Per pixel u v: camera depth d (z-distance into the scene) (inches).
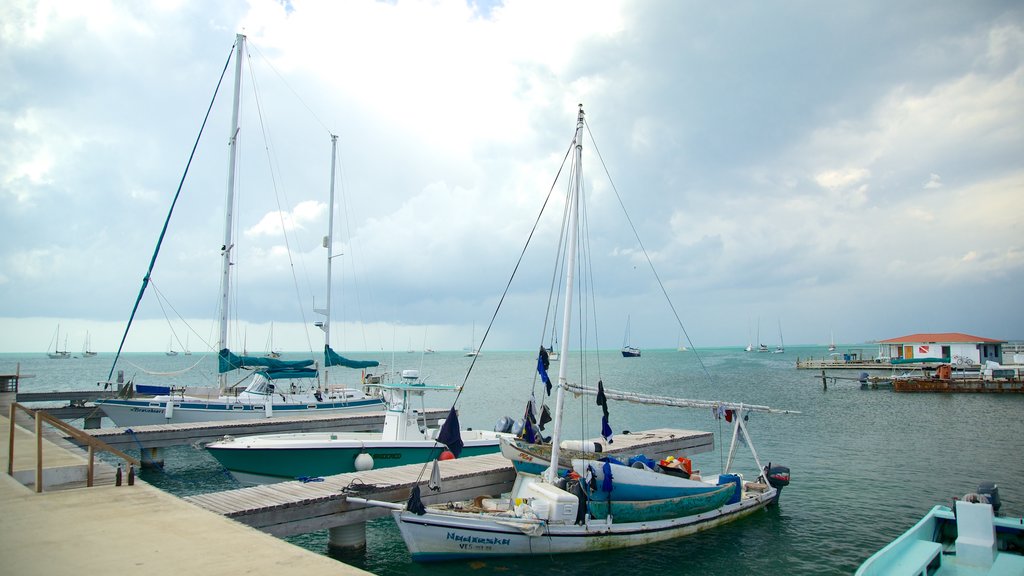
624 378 3472.0
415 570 523.8
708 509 642.2
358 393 1413.6
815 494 799.1
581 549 556.4
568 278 612.1
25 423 909.8
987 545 447.2
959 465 985.5
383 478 626.8
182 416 1119.6
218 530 298.4
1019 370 2581.2
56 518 320.8
